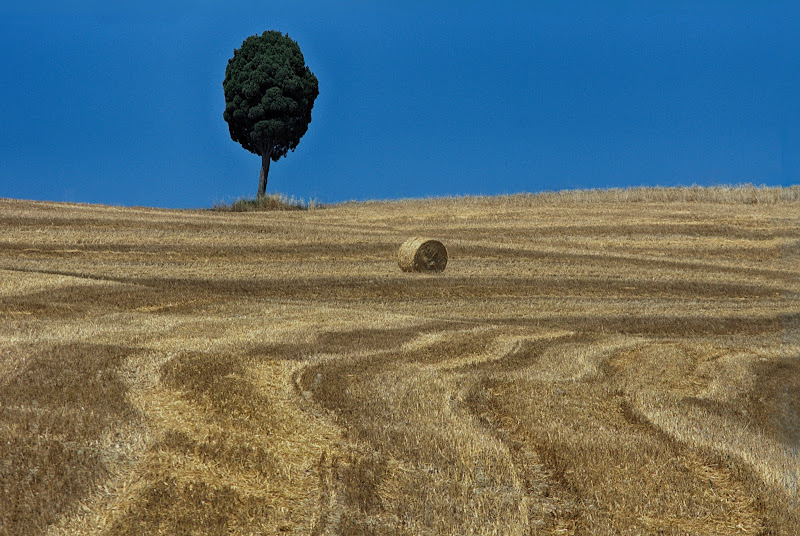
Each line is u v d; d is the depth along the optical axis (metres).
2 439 7.81
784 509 6.51
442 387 10.73
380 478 7.46
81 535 6.09
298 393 10.28
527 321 17.33
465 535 6.38
